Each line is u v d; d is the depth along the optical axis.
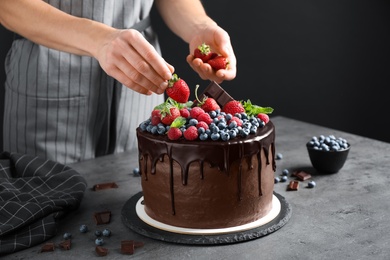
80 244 0.88
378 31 2.03
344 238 0.88
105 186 1.08
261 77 1.94
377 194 1.03
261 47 1.91
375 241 0.87
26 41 1.26
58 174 1.05
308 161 1.19
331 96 2.03
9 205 0.93
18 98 1.26
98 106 1.28
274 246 0.86
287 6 1.91
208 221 0.90
